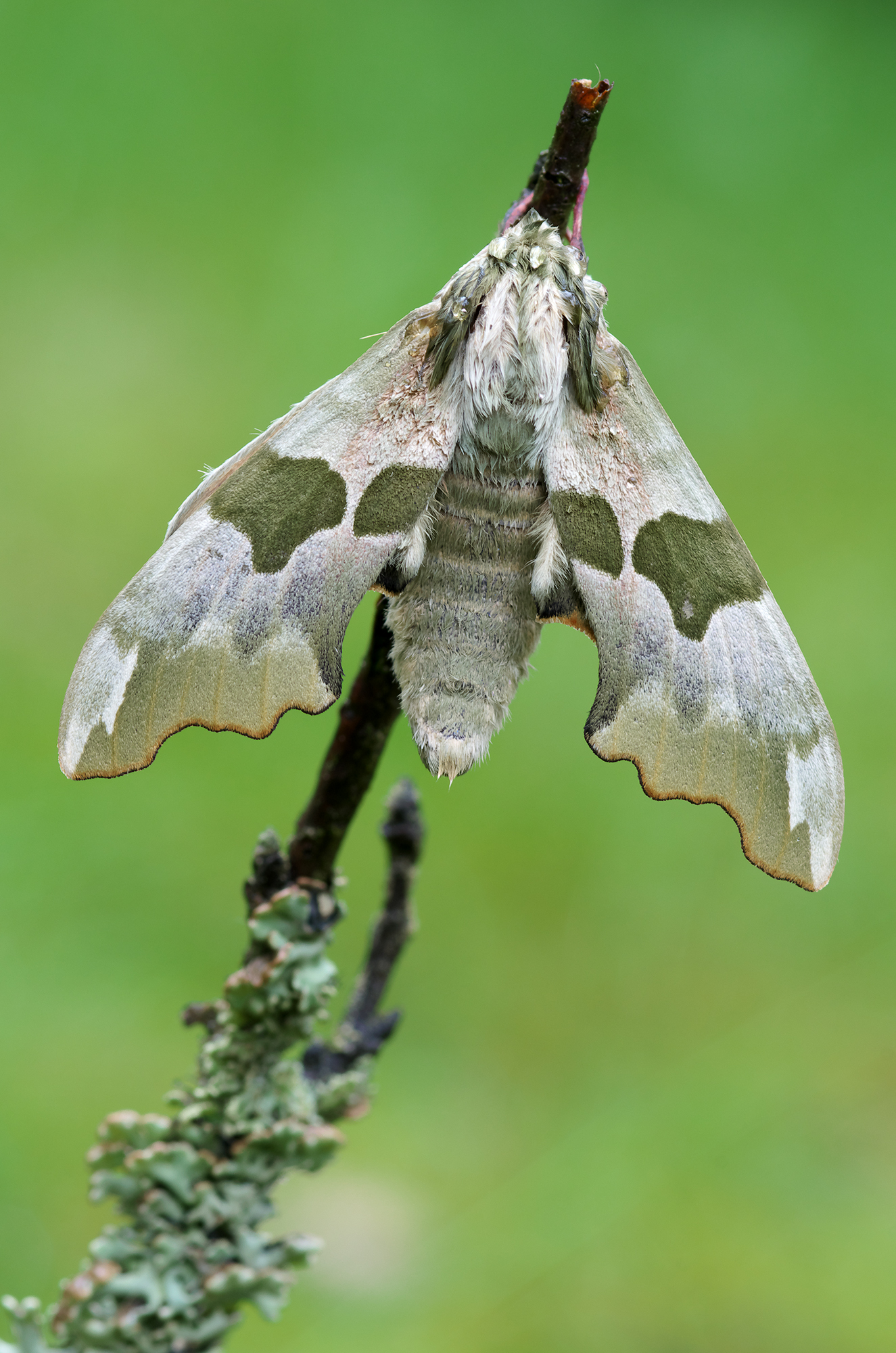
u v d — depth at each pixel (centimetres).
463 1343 41
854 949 53
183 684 34
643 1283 42
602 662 35
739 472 73
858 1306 41
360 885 54
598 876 55
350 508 34
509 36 102
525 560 35
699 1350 41
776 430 75
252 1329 41
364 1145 45
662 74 101
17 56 87
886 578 67
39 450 67
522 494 35
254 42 94
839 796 35
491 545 35
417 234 81
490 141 90
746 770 35
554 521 35
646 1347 41
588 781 59
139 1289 34
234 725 34
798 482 73
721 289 83
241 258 78
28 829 52
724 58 104
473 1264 42
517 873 55
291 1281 34
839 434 75
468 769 34
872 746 61
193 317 74
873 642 64
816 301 84
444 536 35
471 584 34
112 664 34
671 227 87
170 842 53
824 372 80
